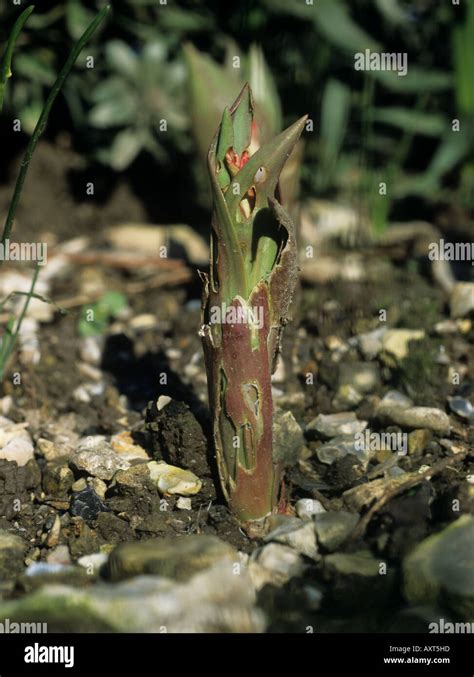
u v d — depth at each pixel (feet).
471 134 10.53
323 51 10.48
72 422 7.07
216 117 7.83
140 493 5.52
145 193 11.59
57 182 11.40
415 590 4.62
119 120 10.65
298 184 7.95
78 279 9.61
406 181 11.00
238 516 5.26
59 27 10.64
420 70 10.96
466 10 10.30
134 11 10.75
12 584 4.82
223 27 10.71
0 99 5.37
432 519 5.18
